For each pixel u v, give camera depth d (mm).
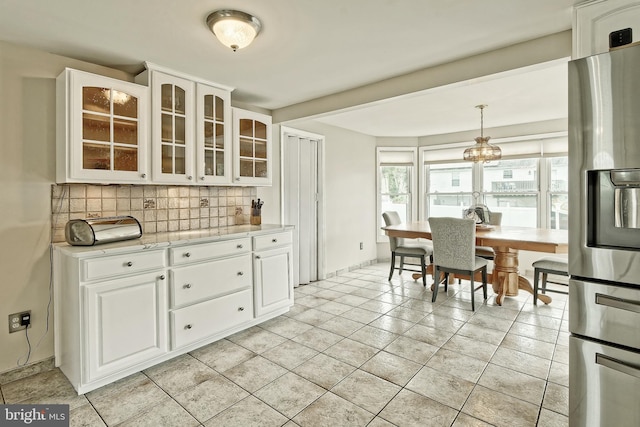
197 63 2537
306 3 1756
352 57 2447
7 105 2168
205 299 2584
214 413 1841
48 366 2330
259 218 3504
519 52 2254
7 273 2188
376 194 5773
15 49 2193
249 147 3311
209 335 2607
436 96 3533
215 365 2348
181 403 1931
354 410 1854
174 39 2146
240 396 1992
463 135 5383
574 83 1443
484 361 2377
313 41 2189
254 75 2797
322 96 3391
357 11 1840
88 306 1988
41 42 2172
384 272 5148
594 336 1428
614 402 1380
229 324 2750
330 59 2479
